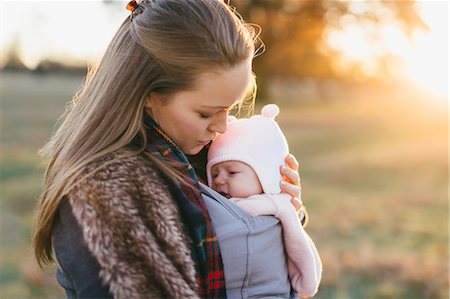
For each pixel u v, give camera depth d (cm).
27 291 531
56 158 169
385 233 766
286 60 1888
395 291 553
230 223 175
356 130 2103
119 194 147
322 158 1449
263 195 199
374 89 2872
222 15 168
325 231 770
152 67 163
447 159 1454
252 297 177
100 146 158
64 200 154
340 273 595
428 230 782
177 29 162
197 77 161
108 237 144
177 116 166
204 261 159
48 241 169
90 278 143
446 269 612
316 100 3328
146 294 142
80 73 2794
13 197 885
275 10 1698
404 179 1187
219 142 208
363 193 1039
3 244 659
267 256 183
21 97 2361
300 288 198
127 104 162
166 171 159
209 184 209
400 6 1798
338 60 1981
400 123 2319
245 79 168
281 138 212
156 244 146
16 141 1466
